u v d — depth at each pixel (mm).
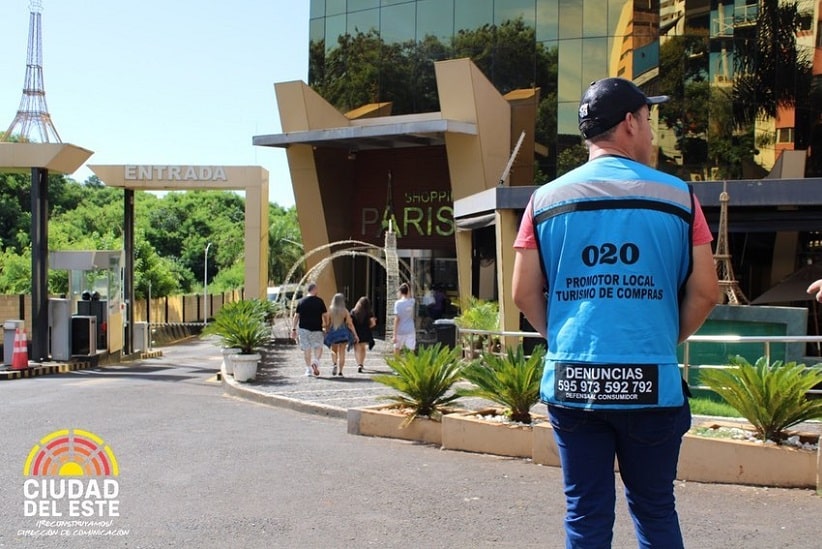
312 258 29188
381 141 27156
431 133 25172
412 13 27406
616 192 3033
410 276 26656
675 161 23547
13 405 13008
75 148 23469
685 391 3070
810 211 17047
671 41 23656
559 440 3105
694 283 3096
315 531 5625
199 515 6012
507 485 7016
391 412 9703
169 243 81188
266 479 7215
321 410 11977
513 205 17484
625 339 2939
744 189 16016
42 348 23391
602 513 3029
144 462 7984
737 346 11977
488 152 24828
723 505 6309
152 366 24859
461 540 5441
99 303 25922
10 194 58156
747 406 7281
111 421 11055
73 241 57312
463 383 13117
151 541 5391
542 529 5695
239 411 12383
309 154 28562
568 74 24781
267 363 19359
